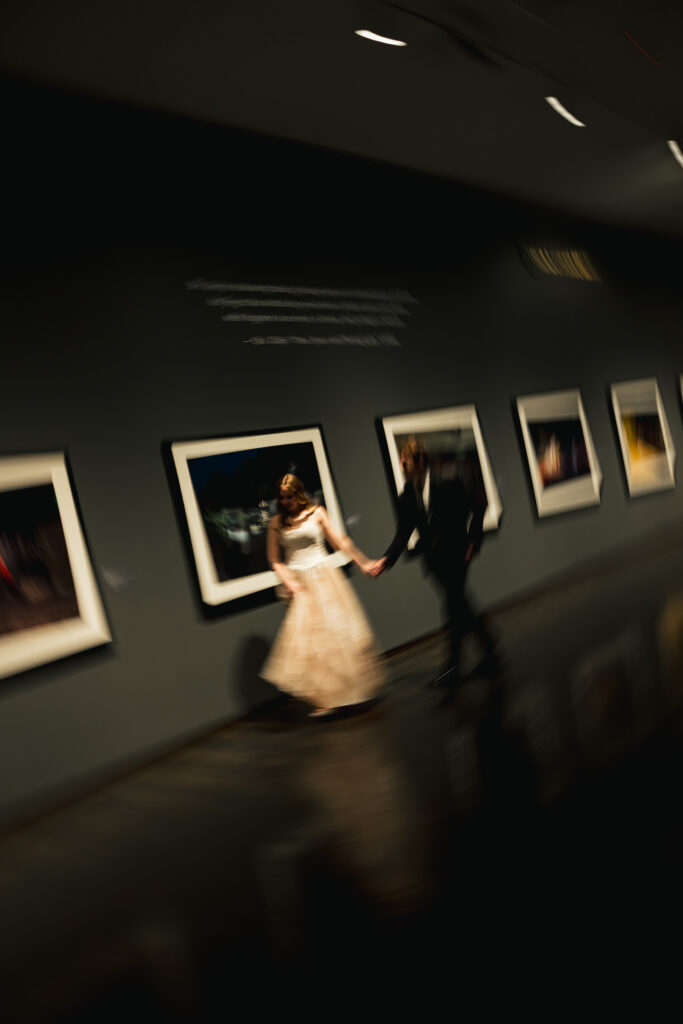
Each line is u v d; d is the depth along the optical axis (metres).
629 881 2.55
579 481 9.58
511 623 7.07
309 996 2.22
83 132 5.14
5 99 4.74
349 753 4.37
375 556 6.72
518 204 9.31
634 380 11.12
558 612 7.12
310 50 4.96
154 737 4.96
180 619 5.23
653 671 4.82
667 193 10.00
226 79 5.21
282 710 5.53
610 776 3.40
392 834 3.22
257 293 6.14
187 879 3.14
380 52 5.08
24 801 4.27
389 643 6.73
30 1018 2.36
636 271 11.79
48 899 3.19
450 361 7.94
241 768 4.43
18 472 4.48
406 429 7.19
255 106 5.73
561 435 9.36
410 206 7.75
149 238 5.45
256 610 5.71
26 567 4.45
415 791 3.64
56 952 2.75
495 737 4.20
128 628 4.93
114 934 2.80
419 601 7.09
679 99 6.49
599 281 10.73
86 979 2.54
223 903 2.89
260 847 3.33
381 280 7.31
